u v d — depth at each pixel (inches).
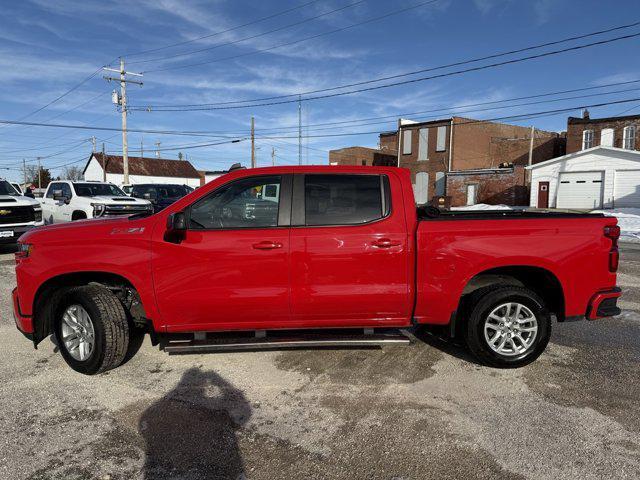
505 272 171.0
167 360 176.7
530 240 159.9
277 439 123.3
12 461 113.8
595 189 1181.7
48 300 171.0
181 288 156.6
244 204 161.2
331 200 161.5
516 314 163.9
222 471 110.4
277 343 159.5
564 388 152.9
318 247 156.7
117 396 147.9
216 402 143.7
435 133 1578.5
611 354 183.6
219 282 156.4
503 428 128.2
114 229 160.7
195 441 122.6
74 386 155.2
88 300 158.4
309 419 133.4
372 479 107.4
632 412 137.2
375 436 124.5
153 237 157.2
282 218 159.6
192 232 157.0
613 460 113.6
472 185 1454.2
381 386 154.0
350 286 158.7
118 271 157.1
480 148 1610.5
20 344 196.5
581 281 162.6
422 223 159.5
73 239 160.6
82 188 540.1
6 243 421.4
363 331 170.4
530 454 116.1
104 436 125.0
